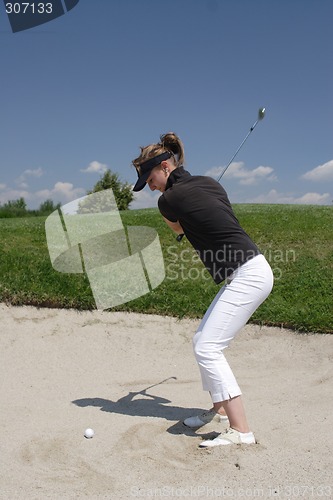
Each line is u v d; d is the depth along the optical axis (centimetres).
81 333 609
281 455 331
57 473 320
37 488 301
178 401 465
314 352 581
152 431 382
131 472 320
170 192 351
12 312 621
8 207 2023
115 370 559
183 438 369
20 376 536
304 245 826
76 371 555
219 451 335
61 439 371
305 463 319
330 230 897
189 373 553
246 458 326
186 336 614
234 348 600
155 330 618
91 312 630
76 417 423
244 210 1207
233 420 346
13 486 304
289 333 606
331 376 517
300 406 440
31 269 692
